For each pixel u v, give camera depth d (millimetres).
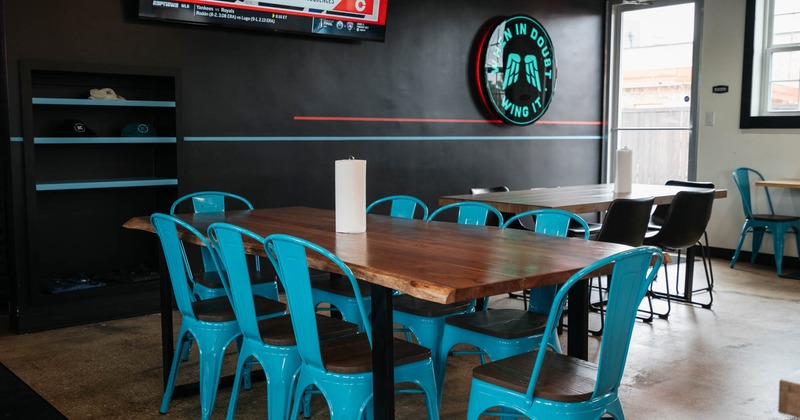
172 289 3277
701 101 7219
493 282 1945
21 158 4473
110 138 4688
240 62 5438
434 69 6609
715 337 4309
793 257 6586
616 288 1952
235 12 5199
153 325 4660
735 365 3773
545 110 7422
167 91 5090
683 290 5629
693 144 7375
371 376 2316
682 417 3080
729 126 7008
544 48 7332
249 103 5508
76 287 4652
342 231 2953
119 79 5082
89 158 5031
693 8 7379
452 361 3867
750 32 6766
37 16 4535
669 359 3879
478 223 3652
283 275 2377
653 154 7922
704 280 6023
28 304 4488
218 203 4285
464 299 1878
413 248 2537
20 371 3746
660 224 5910
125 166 5219
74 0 4672
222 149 5398
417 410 3176
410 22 6398
